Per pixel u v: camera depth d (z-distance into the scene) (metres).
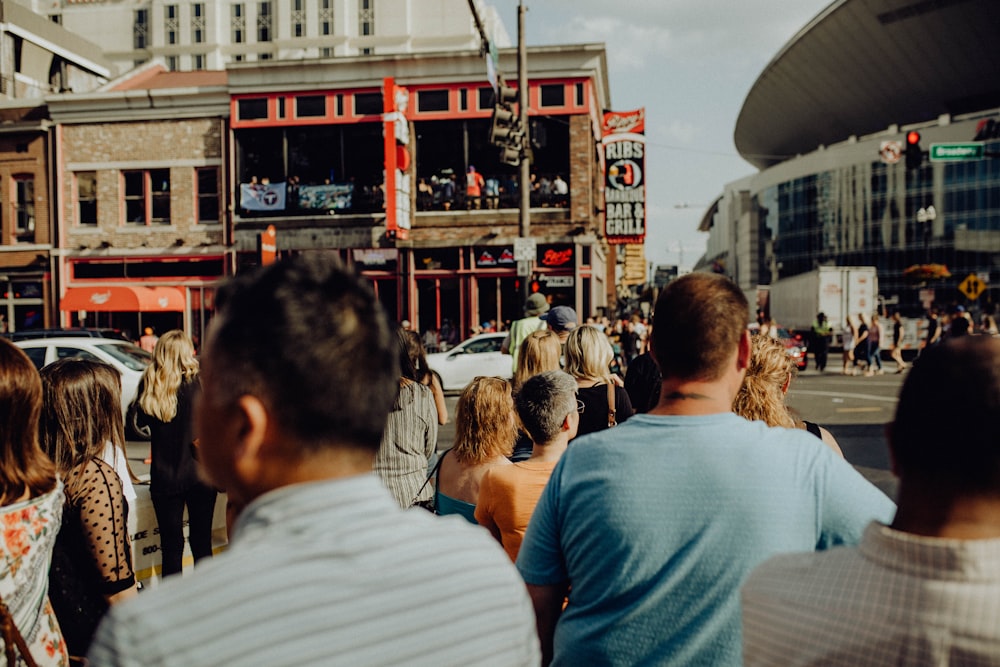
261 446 1.17
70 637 2.93
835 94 81.69
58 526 2.29
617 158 22.88
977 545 1.13
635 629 1.85
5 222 26.06
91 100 25.20
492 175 24.16
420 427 4.46
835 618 1.24
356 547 1.12
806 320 33.69
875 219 72.56
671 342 1.99
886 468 9.20
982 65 69.38
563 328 6.68
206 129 25.02
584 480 1.96
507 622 1.22
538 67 23.39
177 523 4.57
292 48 76.81
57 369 3.07
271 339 1.14
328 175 24.81
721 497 1.82
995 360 1.21
